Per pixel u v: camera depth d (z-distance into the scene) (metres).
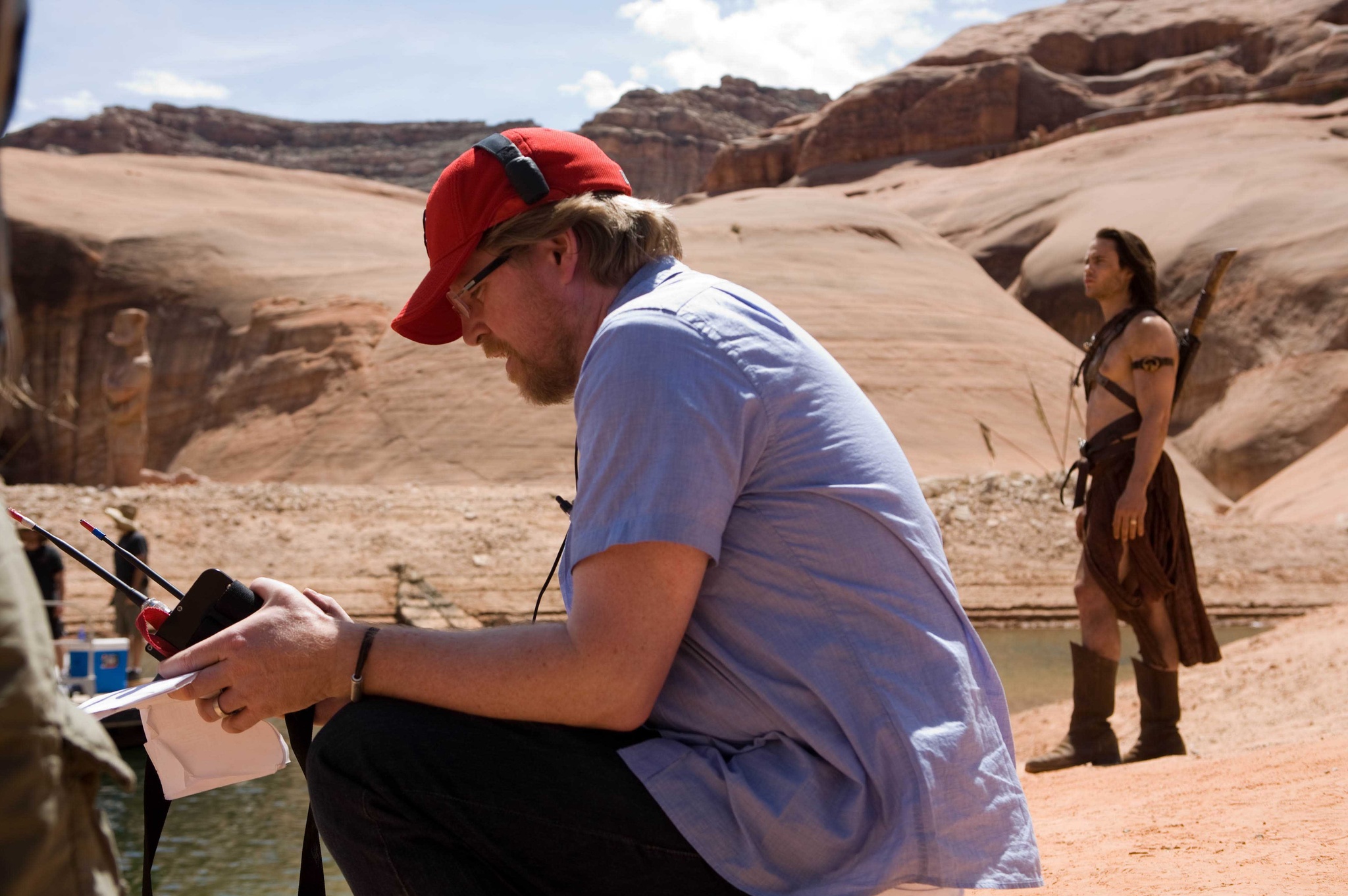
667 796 1.53
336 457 41.47
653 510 1.48
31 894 0.95
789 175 118.44
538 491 20.94
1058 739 6.41
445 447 39.16
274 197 84.06
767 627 1.57
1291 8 106.38
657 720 1.63
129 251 60.75
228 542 17.17
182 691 1.55
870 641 1.56
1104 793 4.06
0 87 0.79
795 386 1.60
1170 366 5.15
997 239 70.00
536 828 1.54
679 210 62.56
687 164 178.00
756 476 1.58
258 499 18.94
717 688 1.59
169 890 5.19
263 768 1.77
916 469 35.56
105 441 58.38
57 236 61.16
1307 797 3.04
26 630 0.95
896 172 102.50
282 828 6.09
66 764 0.98
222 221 64.31
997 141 105.94
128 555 1.81
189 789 1.72
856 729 1.52
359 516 18.97
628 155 175.75
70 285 60.16
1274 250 50.34
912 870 1.47
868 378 40.44
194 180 82.00
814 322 43.16
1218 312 49.66
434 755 1.53
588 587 1.52
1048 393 41.94
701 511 1.49
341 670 1.58
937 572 1.65
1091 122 95.12
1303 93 89.25
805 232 51.97
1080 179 73.19
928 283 49.03
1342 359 44.03
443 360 43.84
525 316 1.77
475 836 1.54
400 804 1.54
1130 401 5.28
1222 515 33.34
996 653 14.16
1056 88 106.94
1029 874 1.54
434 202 1.79
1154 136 80.25
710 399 1.53
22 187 68.12
